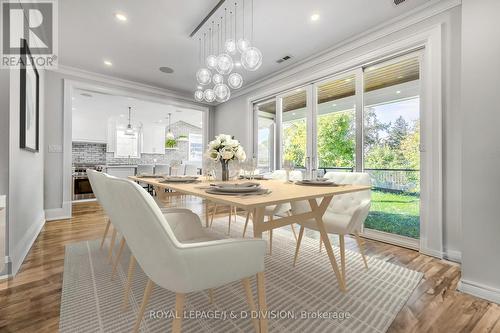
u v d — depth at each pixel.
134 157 8.30
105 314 1.27
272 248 2.32
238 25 2.61
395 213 2.61
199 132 9.94
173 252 0.76
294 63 3.60
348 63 2.96
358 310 1.32
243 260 0.91
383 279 1.70
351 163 3.04
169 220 1.35
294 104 3.85
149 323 1.20
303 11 2.39
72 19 2.51
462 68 1.59
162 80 4.34
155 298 1.43
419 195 2.36
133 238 0.86
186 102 5.20
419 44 2.34
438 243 2.15
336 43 3.00
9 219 1.71
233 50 2.40
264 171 4.37
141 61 3.56
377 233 2.71
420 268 1.91
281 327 1.17
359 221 1.67
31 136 2.47
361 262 2.01
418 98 2.46
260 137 4.50
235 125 5.01
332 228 1.64
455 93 2.09
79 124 7.12
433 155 2.20
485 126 1.50
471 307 1.36
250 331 1.15
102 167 6.77
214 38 2.90
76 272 1.77
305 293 1.50
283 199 1.07
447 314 1.30
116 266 1.71
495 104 1.46
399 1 2.24
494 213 1.45
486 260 1.46
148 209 0.75
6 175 1.71
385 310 1.32
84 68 3.81
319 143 3.43
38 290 1.52
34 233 2.58
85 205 4.75
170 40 2.96
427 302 1.41
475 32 1.54
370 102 2.88
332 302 1.40
